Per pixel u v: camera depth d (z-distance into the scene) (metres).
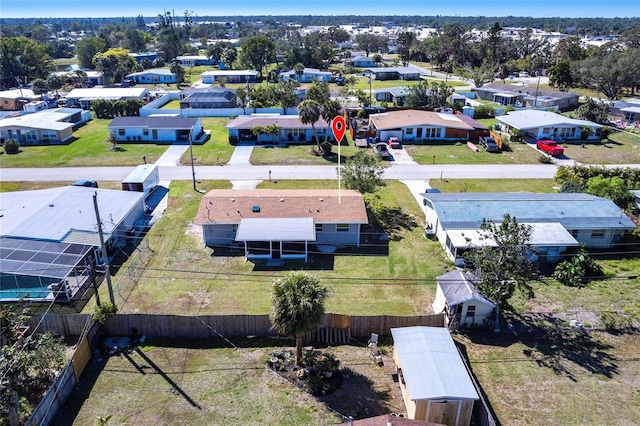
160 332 28.11
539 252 36.97
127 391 24.02
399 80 136.88
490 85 110.62
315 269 36.09
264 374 25.25
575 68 111.31
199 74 153.38
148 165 52.34
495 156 64.38
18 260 32.22
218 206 40.50
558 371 25.53
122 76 141.25
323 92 75.56
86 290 32.91
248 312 30.61
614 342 27.92
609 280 34.53
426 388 21.83
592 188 47.12
